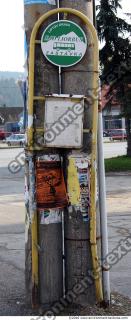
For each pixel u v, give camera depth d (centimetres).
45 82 498
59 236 516
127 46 2466
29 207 505
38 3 501
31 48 491
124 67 2453
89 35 501
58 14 502
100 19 2472
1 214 1241
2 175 2441
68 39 497
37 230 506
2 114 9144
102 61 2472
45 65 497
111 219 1123
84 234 512
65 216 515
